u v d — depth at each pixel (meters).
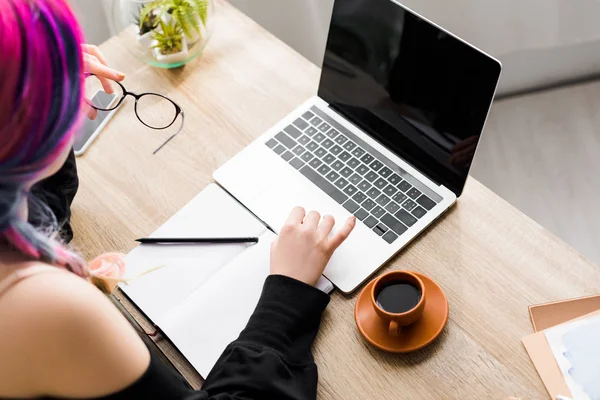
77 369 0.63
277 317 0.84
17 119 0.54
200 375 0.85
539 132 1.49
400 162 1.01
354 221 0.94
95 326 0.62
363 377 0.84
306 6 1.66
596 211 1.39
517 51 1.57
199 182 1.04
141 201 1.03
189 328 0.88
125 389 0.66
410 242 0.95
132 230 1.00
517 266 0.91
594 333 0.82
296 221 0.94
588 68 1.58
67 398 0.66
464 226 0.95
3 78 0.52
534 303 0.87
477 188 0.99
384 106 1.01
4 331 0.59
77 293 0.62
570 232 1.38
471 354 0.84
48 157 0.59
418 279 0.84
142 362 0.67
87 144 1.09
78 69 0.59
